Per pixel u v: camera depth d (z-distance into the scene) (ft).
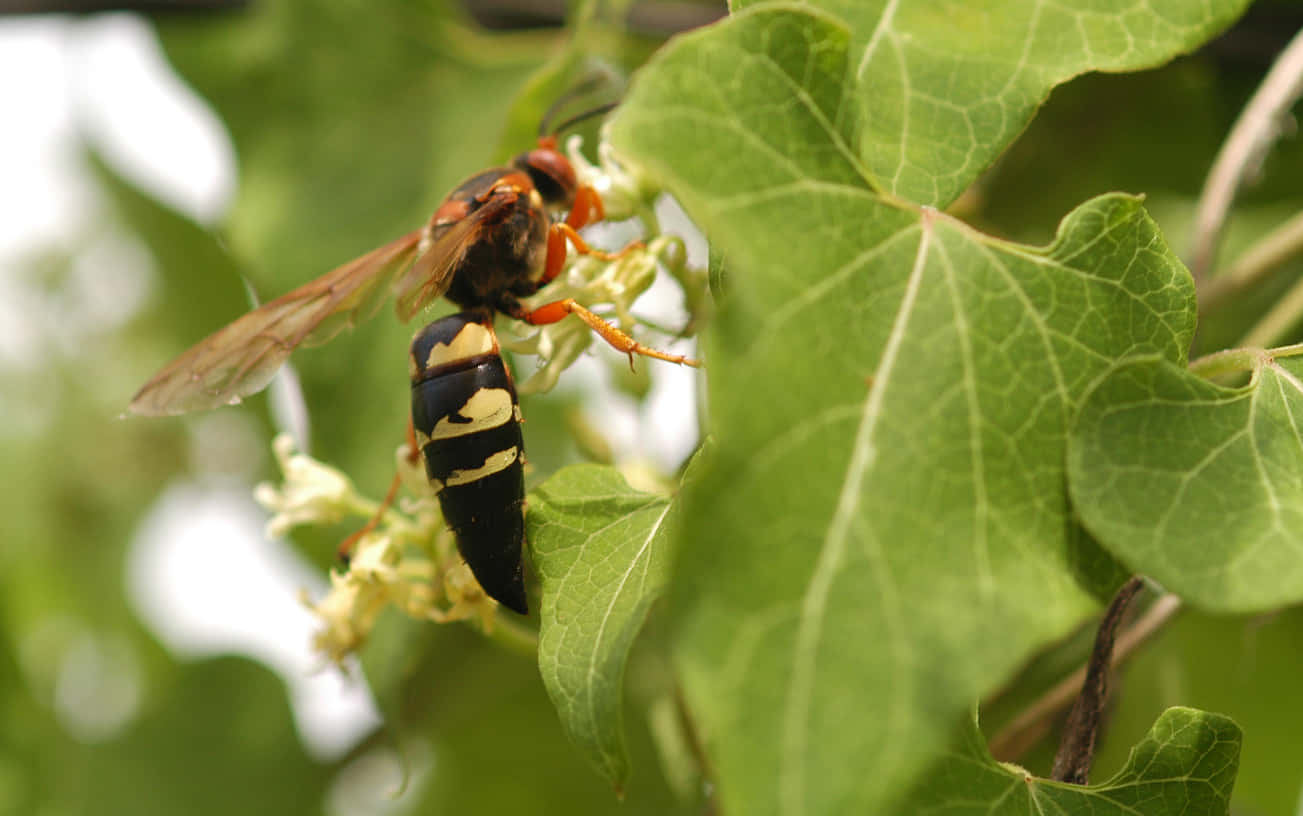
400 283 0.68
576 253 0.70
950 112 0.60
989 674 0.53
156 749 0.91
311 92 0.83
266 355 0.70
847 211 0.56
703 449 0.59
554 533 0.62
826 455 0.54
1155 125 0.81
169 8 0.84
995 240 0.57
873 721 0.50
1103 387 0.56
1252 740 0.81
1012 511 0.55
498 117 0.83
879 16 0.60
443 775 0.88
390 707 0.73
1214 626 0.80
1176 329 0.57
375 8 0.83
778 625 0.51
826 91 0.57
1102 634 0.60
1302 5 0.77
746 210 0.55
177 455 1.24
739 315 0.55
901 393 0.55
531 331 0.68
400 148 0.83
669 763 0.77
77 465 1.27
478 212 0.69
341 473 0.76
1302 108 0.77
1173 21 0.60
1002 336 0.56
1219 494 0.56
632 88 0.56
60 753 1.01
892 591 0.53
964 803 0.59
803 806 0.48
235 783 0.90
